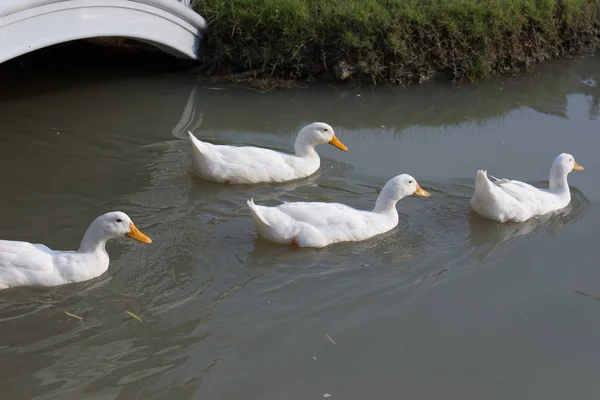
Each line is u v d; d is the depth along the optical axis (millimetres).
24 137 4086
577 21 5527
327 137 3891
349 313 3064
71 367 2814
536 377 2869
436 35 4961
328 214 3398
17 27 3889
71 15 4098
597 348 2979
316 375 2836
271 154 3840
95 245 3146
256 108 4559
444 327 3033
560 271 3307
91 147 4023
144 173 3822
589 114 4598
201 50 4926
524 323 3062
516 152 4145
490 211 3551
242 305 3072
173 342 2914
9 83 4668
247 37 4863
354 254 3355
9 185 3672
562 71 5211
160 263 3244
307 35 4871
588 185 3875
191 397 2742
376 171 3941
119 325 2967
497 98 4809
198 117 4414
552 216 3646
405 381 2836
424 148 4188
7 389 2734
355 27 4910
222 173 3736
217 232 3426
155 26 4547
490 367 2898
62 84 4691
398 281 3223
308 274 3232
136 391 2748
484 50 5012
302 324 3010
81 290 3102
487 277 3266
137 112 4414
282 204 3473
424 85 4906
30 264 3076
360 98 4734
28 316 2982
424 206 3682
